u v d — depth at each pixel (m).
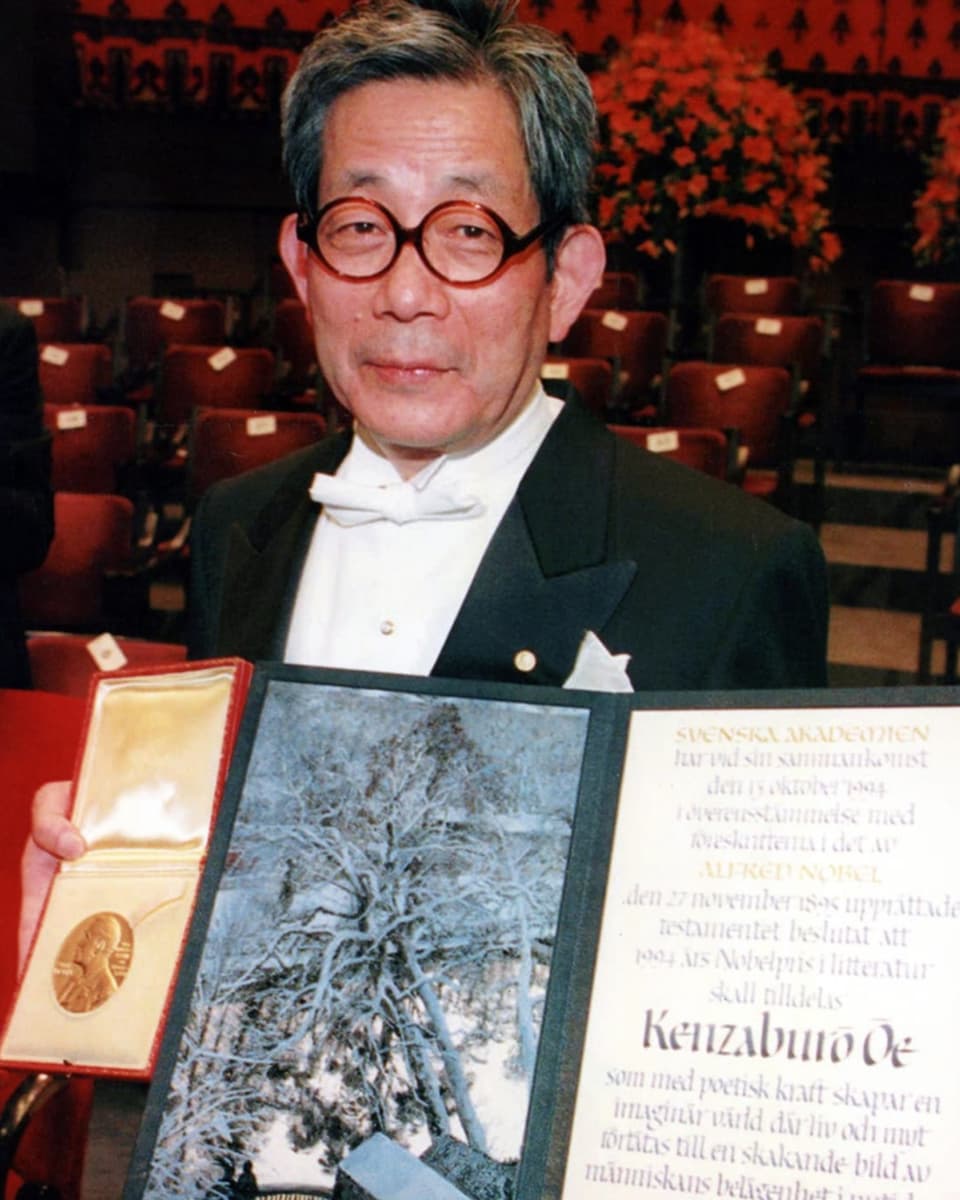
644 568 1.16
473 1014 0.90
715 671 1.13
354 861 0.96
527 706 0.97
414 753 0.98
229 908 0.96
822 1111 0.82
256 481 1.37
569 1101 0.86
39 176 8.97
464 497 1.16
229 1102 0.92
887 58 9.69
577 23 9.79
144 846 1.05
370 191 1.08
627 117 6.88
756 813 0.89
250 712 1.02
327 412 6.20
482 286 1.08
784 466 5.53
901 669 5.07
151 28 9.47
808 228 7.25
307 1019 0.93
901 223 9.03
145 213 9.43
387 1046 0.91
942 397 6.69
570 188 1.12
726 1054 0.85
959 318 6.86
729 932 0.87
